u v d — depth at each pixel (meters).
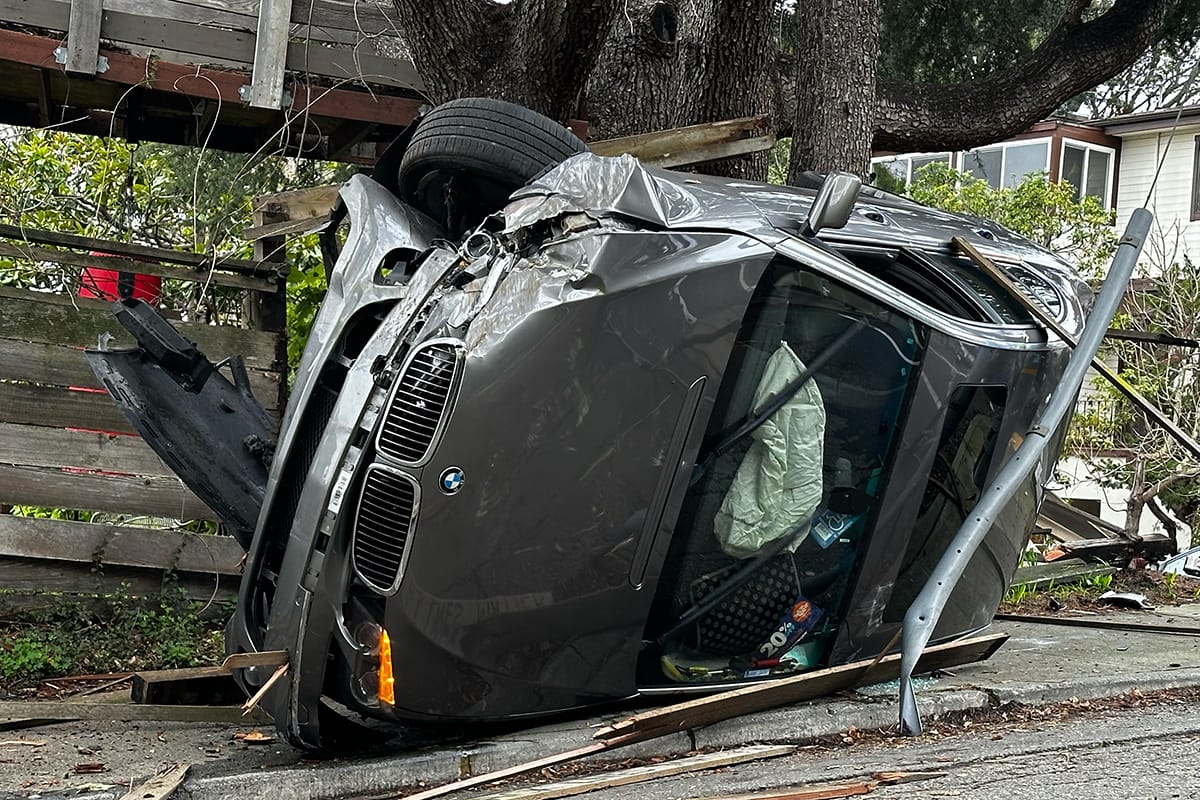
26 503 6.73
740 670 4.64
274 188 11.45
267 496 4.41
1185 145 21.14
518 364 3.98
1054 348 4.95
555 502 4.03
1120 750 4.39
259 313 7.56
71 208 10.26
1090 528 10.30
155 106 7.74
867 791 3.78
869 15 8.09
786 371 4.44
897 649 4.90
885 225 5.04
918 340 4.55
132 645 6.45
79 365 6.89
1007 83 10.16
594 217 4.15
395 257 4.70
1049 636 7.18
